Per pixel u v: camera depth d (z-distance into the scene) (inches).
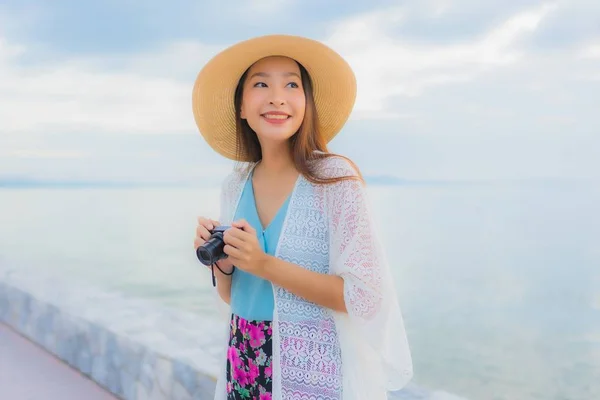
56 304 140.8
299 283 46.6
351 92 58.8
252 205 54.1
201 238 52.6
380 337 46.9
